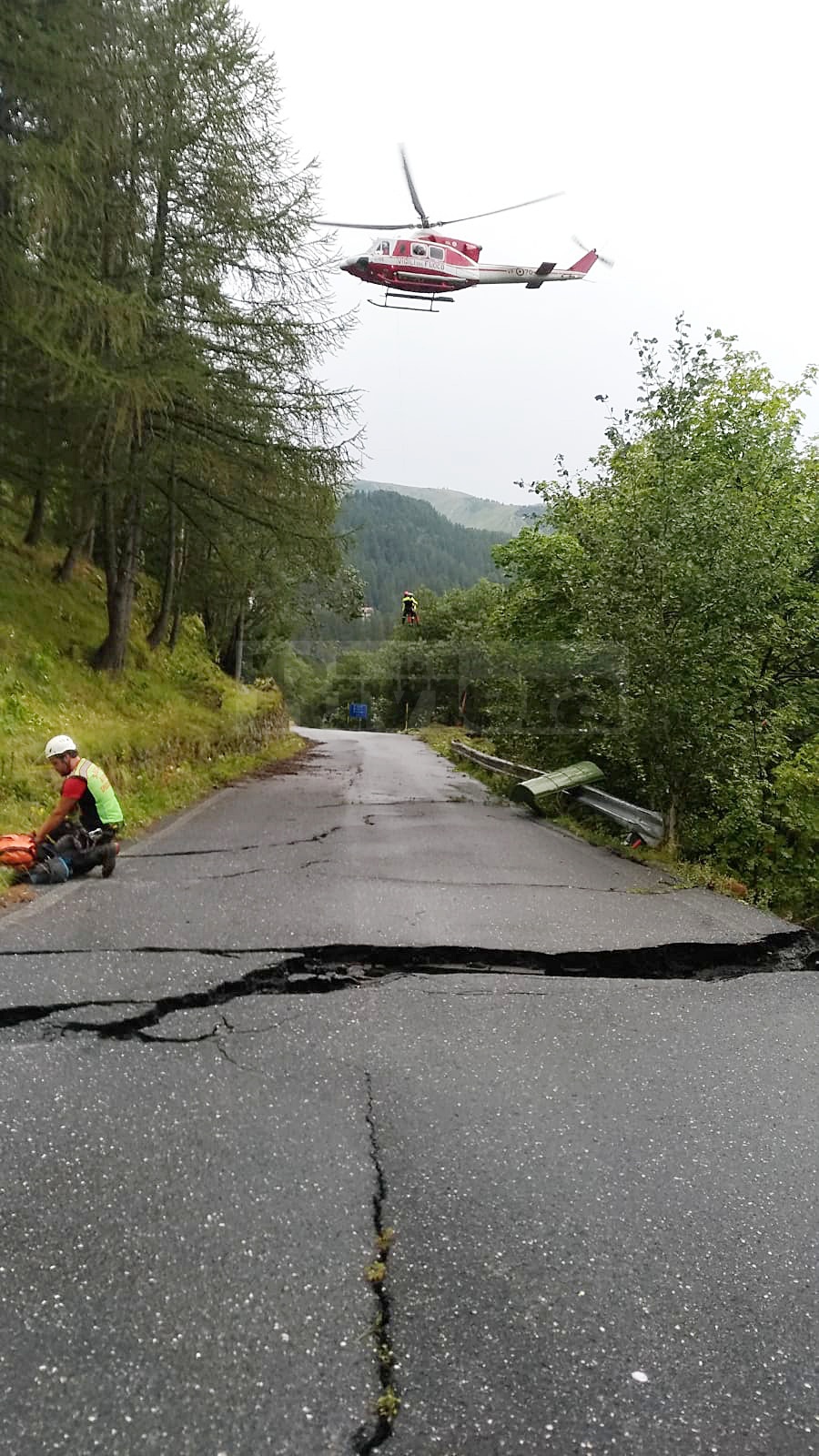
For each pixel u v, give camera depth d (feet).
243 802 43.55
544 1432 6.53
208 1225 8.82
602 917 21.97
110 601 52.34
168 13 43.70
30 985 15.17
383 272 81.71
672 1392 6.98
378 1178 9.82
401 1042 13.80
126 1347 7.16
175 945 17.78
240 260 48.06
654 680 33.17
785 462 51.60
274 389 49.29
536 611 58.13
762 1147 11.03
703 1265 8.61
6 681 38.63
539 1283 8.20
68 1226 8.72
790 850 34.53
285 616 103.30
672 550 32.81
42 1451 6.16
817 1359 7.44
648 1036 14.61
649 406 51.70
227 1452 6.23
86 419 43.01
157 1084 11.92
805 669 44.47
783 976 18.43
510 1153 10.55
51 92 38.29
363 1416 6.59
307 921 20.13
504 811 45.62
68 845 23.86
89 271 41.37
